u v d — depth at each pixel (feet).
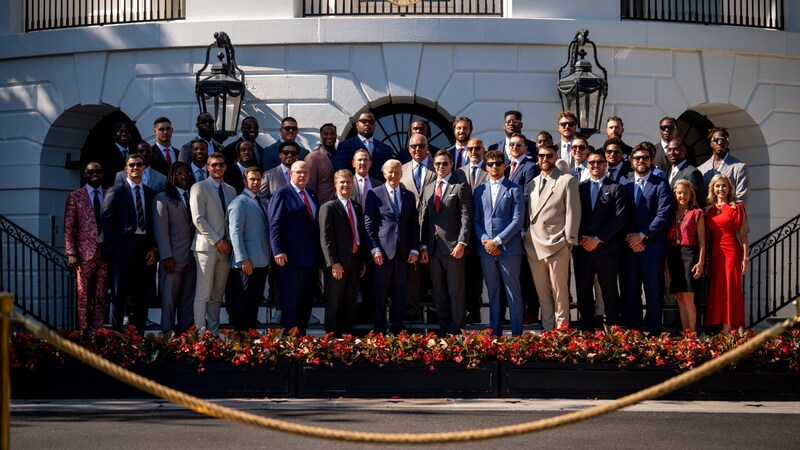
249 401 30.91
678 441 24.49
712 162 42.78
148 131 50.57
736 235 38.04
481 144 39.27
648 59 50.65
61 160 53.67
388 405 30.04
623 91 50.31
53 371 31.53
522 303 37.76
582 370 31.58
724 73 51.65
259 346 31.73
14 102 53.26
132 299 42.34
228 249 38.32
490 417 27.73
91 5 52.90
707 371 15.44
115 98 51.08
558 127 47.60
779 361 31.58
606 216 37.78
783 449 23.58
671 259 38.47
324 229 37.06
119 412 28.71
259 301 38.63
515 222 37.35
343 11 50.14
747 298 52.01
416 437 15.23
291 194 37.52
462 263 37.86
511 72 49.65
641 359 31.65
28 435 24.84
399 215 38.04
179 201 39.01
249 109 49.85
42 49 52.13
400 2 50.42
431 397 31.55
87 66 51.57
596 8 50.34
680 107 50.96
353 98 49.57
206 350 31.65
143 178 41.52
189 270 39.22
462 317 38.01
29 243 52.70
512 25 49.24
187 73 50.11
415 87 49.47
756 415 28.53
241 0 50.06
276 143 44.14
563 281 37.65
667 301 45.91
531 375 31.63
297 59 49.75
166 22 50.24
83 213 40.34
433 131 51.26
